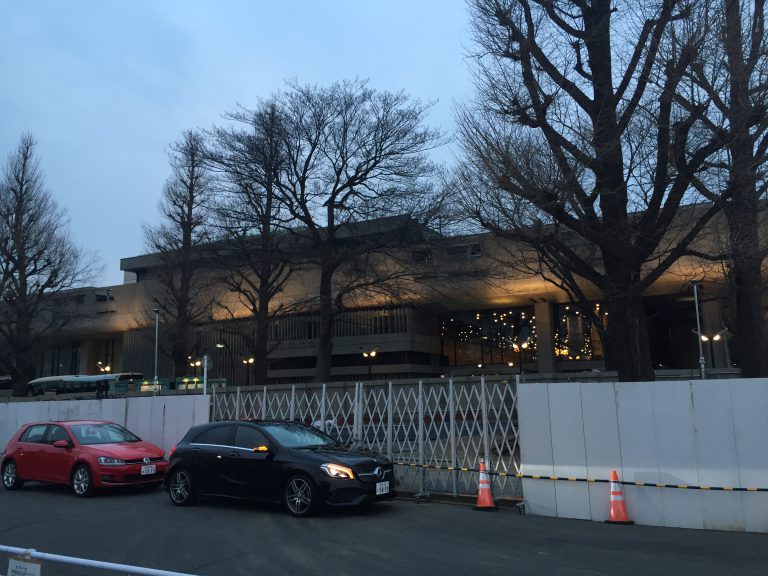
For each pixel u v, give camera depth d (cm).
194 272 3800
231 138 2997
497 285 4172
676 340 5362
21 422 1797
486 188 1259
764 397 866
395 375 5094
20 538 879
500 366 5097
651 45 1138
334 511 1030
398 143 3003
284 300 4650
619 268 1298
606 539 815
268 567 694
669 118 1155
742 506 859
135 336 5822
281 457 1019
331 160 3044
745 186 1095
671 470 905
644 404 933
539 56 1258
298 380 5556
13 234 3566
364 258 3156
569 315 4775
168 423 1524
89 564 408
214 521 973
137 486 1351
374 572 662
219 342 5325
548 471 988
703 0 1068
